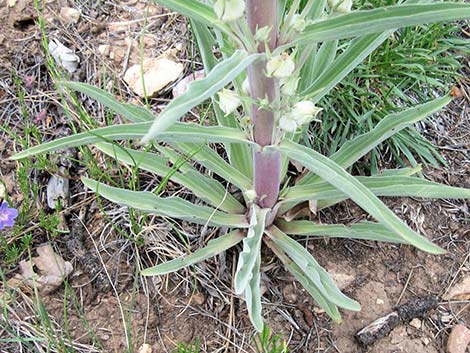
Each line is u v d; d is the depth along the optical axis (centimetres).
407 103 60
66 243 51
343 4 34
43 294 49
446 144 59
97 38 63
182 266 45
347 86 57
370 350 48
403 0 58
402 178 44
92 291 50
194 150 47
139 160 47
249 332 48
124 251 51
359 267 52
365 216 54
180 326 49
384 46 60
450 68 62
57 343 47
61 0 64
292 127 38
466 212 55
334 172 35
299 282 51
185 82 60
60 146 39
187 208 46
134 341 48
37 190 53
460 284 51
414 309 50
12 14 62
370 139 46
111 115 57
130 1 65
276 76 33
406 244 53
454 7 29
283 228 50
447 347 49
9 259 50
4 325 47
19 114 58
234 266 50
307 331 49
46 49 56
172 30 64
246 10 33
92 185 46
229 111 38
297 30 32
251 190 45
